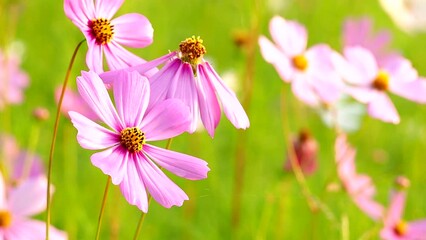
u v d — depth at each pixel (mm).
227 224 1305
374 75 1004
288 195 1212
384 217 1062
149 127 693
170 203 667
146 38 733
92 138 673
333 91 1004
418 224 1069
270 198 1200
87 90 676
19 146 1307
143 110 693
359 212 1255
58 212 1243
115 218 1142
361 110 1419
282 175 1108
